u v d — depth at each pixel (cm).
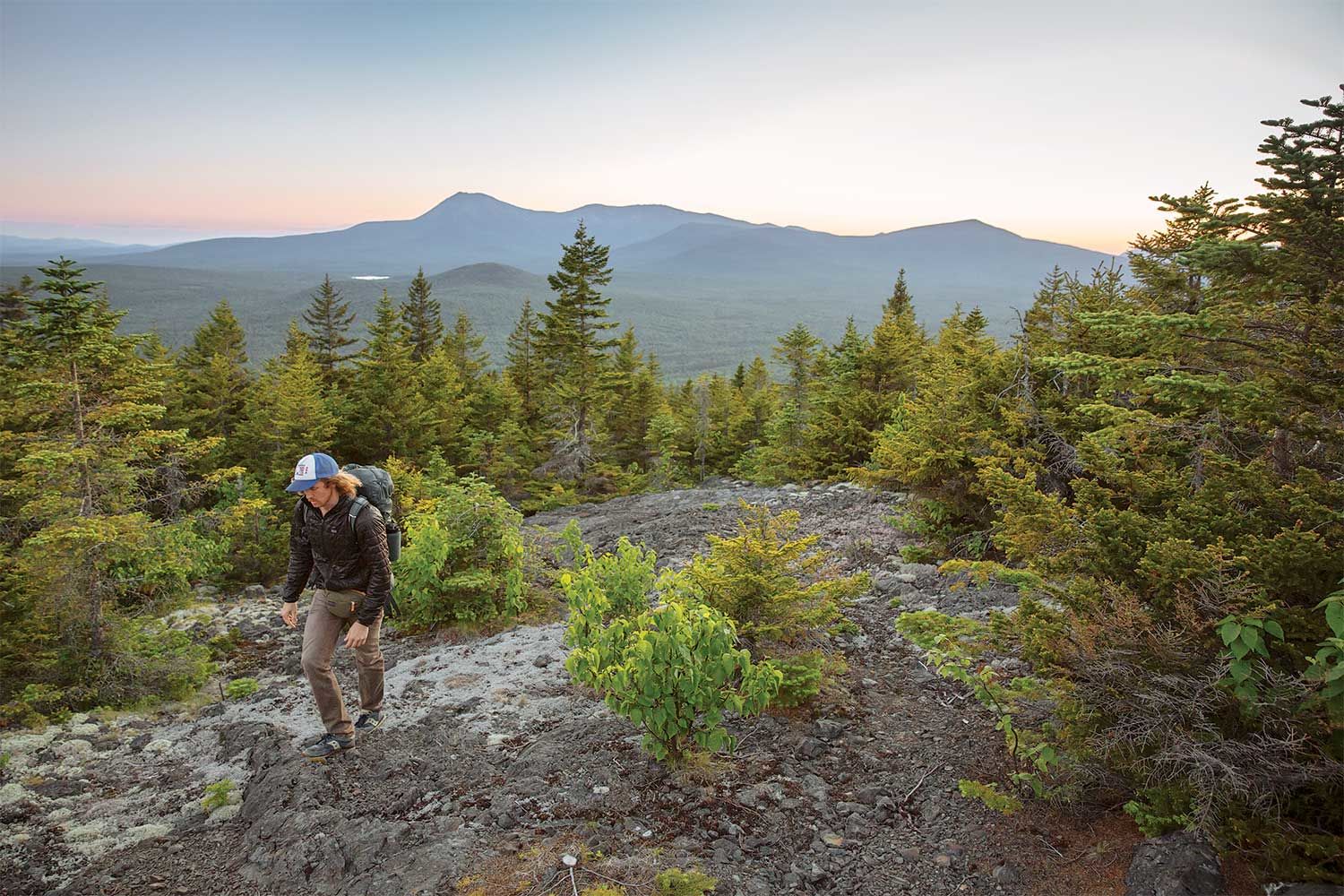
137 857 401
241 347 4341
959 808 392
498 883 336
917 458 887
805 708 516
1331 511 342
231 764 528
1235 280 441
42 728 649
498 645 751
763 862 359
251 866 379
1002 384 922
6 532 937
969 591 736
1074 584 385
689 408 4191
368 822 398
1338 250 387
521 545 877
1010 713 414
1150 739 328
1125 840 347
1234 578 336
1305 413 394
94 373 928
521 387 4650
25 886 380
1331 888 281
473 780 449
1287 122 390
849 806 404
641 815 396
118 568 917
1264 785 308
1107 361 507
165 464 1021
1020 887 332
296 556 494
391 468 1616
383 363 3303
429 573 798
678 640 407
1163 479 462
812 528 1112
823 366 2377
